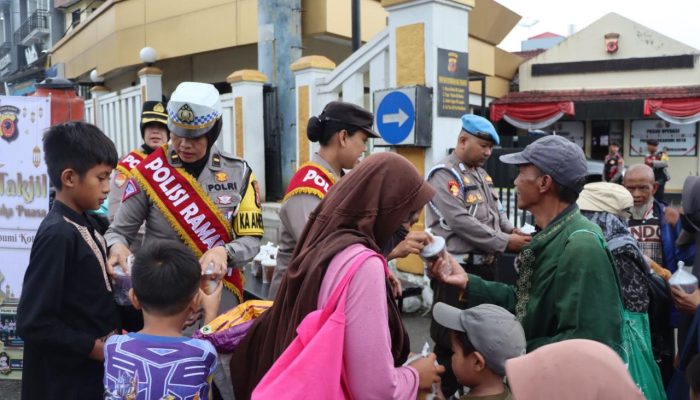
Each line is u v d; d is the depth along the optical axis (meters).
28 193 3.59
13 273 3.67
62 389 2.05
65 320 2.04
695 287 2.59
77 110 4.30
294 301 1.68
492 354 1.99
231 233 2.71
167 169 2.62
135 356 1.81
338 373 1.45
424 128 4.99
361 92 6.23
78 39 14.77
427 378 1.75
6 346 3.75
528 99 16.84
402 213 1.67
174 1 10.90
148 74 8.73
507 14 12.95
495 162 5.04
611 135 17.16
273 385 1.44
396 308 1.68
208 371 1.88
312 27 9.11
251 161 7.98
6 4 29.28
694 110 15.06
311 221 1.79
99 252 2.19
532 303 2.09
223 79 11.75
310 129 2.84
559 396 1.14
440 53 5.01
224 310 2.72
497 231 3.45
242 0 9.75
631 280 2.47
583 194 2.76
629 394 1.12
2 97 3.54
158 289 1.85
